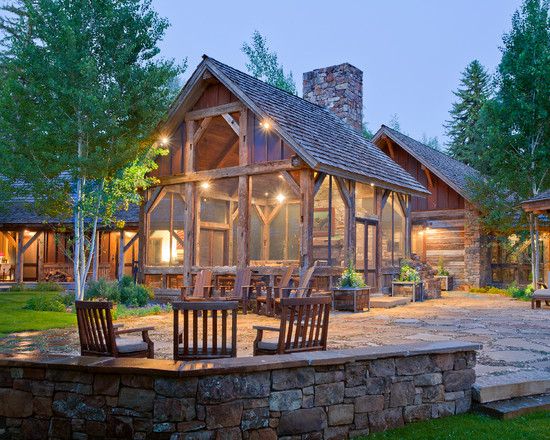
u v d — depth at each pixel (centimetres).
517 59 2138
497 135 2203
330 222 1634
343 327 1154
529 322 1260
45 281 2555
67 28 1385
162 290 1834
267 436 512
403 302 1800
